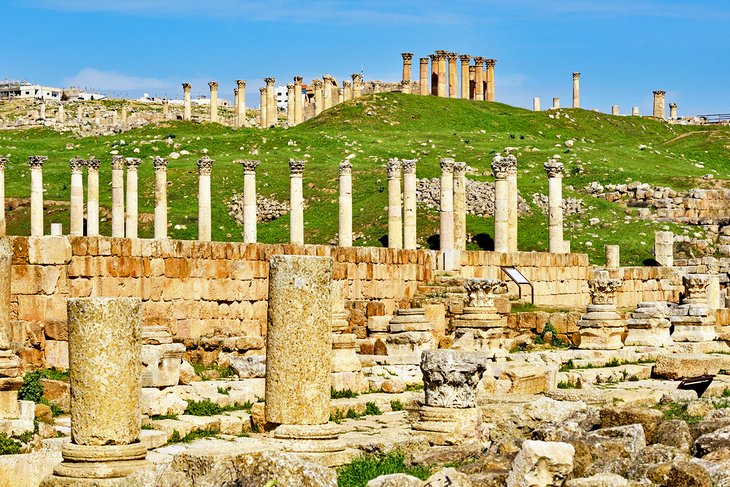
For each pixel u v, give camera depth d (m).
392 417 37.03
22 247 44.84
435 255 68.19
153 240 49.47
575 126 166.50
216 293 52.22
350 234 81.81
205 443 31.09
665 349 56.97
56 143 149.88
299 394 28.98
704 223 109.81
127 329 26.27
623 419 33.62
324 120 161.12
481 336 49.44
